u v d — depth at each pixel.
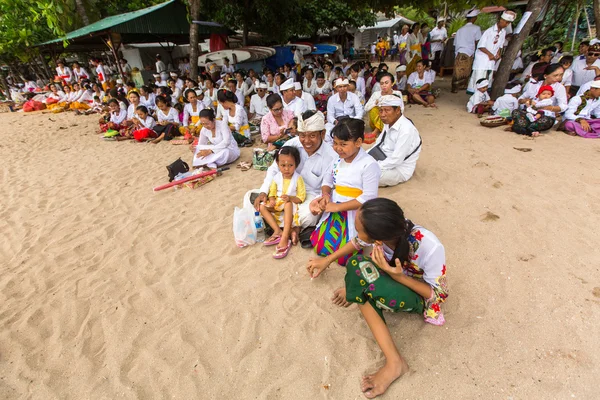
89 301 2.68
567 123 5.45
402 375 1.87
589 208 3.22
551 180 3.83
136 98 7.59
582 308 2.17
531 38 12.79
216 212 3.90
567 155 4.55
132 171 5.57
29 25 14.21
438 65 13.10
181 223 3.74
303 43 19.94
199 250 3.21
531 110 5.50
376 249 1.83
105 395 1.94
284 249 2.97
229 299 2.56
